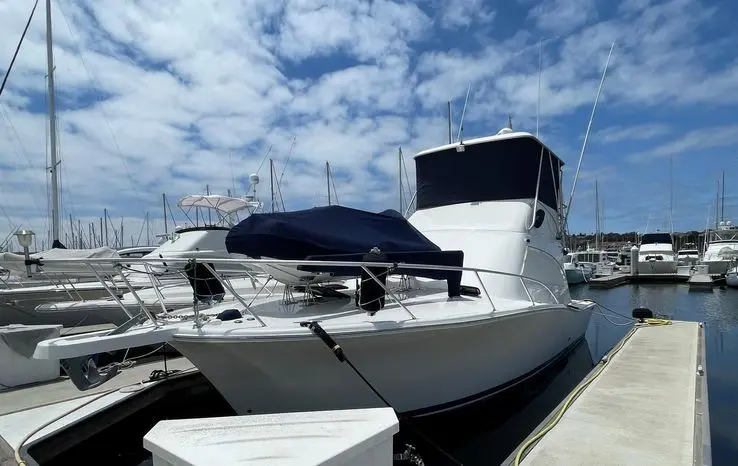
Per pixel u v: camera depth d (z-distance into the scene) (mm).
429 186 8727
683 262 43156
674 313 18250
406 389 5129
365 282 4980
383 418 2240
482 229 7625
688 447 3949
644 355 7430
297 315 4961
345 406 4887
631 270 34031
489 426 5973
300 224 5117
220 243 12688
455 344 5219
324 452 1862
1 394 5980
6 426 4883
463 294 6383
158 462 1980
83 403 5551
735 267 29875
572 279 29859
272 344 4301
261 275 8266
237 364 4516
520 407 6605
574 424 4477
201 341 4340
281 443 1946
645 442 4051
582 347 9922
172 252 11445
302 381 4676
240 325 4539
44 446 4590
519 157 7980
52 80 13648
